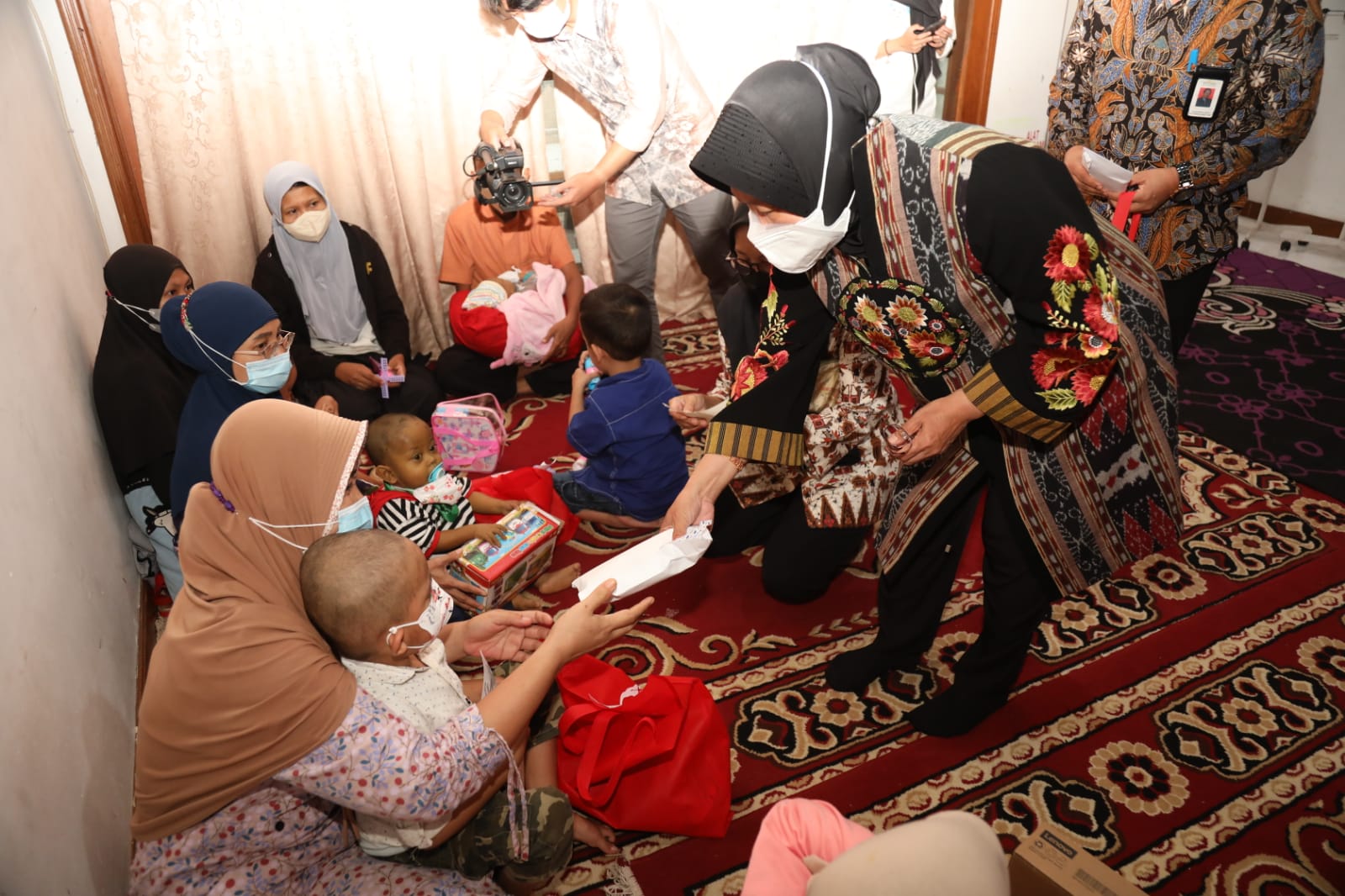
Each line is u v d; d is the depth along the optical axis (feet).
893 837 2.64
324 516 4.42
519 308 10.00
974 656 6.07
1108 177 7.72
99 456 6.98
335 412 9.22
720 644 7.18
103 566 6.25
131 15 8.89
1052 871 4.05
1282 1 7.04
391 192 10.62
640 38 9.24
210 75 9.37
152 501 7.30
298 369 9.62
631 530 8.54
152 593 7.85
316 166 10.23
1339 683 6.53
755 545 8.17
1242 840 5.47
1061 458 5.08
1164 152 7.79
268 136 9.92
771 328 5.85
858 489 6.60
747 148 4.75
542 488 8.24
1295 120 7.34
